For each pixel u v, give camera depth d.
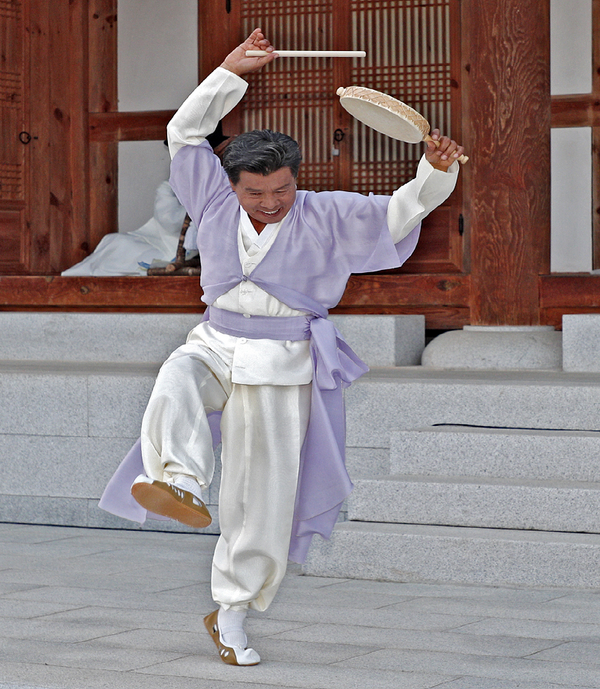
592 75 38.16
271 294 12.48
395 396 22.73
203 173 12.72
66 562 19.94
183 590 17.56
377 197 12.28
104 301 35.47
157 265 36.41
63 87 40.56
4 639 14.26
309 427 12.81
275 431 12.64
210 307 13.03
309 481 12.87
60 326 32.19
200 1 39.94
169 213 38.16
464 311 33.41
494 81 32.44
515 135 32.38
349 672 12.62
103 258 37.72
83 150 41.19
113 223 41.47
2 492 24.56
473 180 32.97
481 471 20.38
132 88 41.25
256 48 12.59
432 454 20.78
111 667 12.80
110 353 31.73
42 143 39.72
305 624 15.21
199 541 22.31
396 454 21.08
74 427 23.95
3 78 38.84
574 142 38.44
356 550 18.64
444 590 17.62
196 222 12.86
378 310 34.03
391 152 37.12
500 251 32.69
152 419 11.73
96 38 41.38
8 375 24.41
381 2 36.69
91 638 14.34
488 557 17.89
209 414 13.15
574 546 17.42
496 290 32.75
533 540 17.70
